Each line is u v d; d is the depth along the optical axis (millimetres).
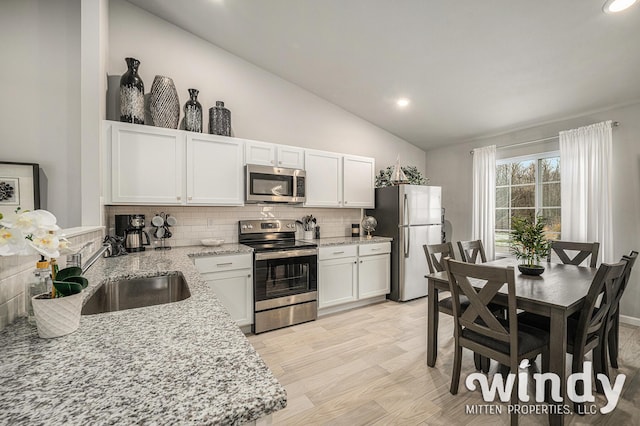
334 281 3441
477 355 2223
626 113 3051
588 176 3205
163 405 515
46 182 2334
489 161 4168
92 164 2201
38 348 735
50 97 2359
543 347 1730
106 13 2566
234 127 3344
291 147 3393
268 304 2928
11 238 720
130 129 2488
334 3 2432
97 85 2215
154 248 2838
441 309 2322
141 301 1621
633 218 2982
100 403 519
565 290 1859
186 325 894
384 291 3893
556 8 2100
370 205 4105
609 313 1934
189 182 2760
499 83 3061
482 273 1694
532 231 2365
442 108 3760
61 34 2395
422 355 2459
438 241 4219
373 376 2148
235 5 2639
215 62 3240
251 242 3340
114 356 696
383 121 4391
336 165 3773
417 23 2488
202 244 3080
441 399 1890
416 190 3994
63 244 866
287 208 3705
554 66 2678
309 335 2854
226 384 584
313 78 3613
